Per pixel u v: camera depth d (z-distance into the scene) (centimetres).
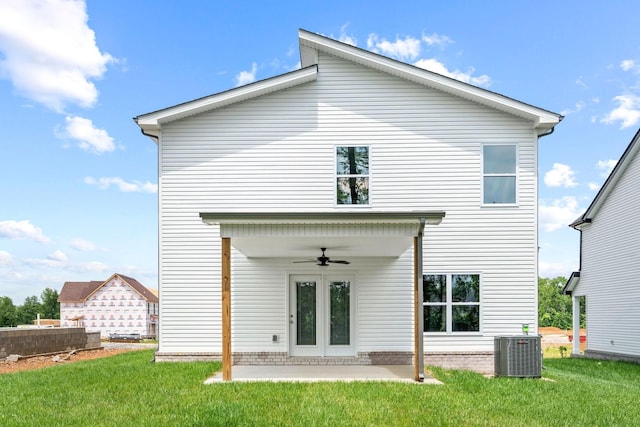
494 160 1146
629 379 1121
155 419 618
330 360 1115
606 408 718
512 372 955
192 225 1137
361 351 1113
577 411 695
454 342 1111
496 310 1113
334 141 1153
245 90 1138
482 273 1122
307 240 918
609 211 1755
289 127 1155
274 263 1139
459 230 1130
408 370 1010
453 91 1142
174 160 1150
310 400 712
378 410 664
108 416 637
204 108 1148
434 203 1136
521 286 1116
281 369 1024
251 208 1139
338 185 1145
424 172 1143
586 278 1920
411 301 1127
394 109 1156
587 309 1911
